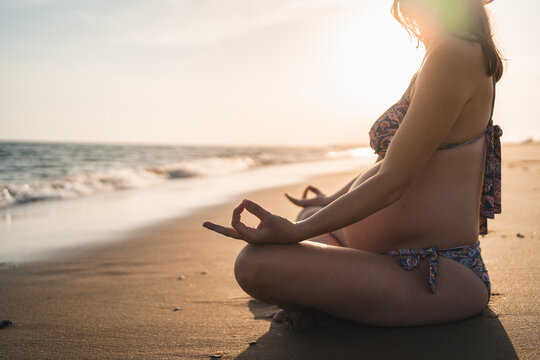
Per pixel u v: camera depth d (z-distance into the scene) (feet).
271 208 19.83
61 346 5.41
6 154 88.94
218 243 12.63
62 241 13.60
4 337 5.78
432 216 5.03
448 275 4.93
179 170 45.83
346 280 4.67
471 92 4.56
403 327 4.99
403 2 4.93
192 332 5.67
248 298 7.24
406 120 4.56
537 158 54.70
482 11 4.66
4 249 12.50
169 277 8.91
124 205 22.99
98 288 8.26
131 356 4.99
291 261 4.61
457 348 4.48
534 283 6.56
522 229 10.83
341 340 4.87
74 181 32.58
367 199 4.52
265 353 4.78
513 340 4.60
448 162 4.99
